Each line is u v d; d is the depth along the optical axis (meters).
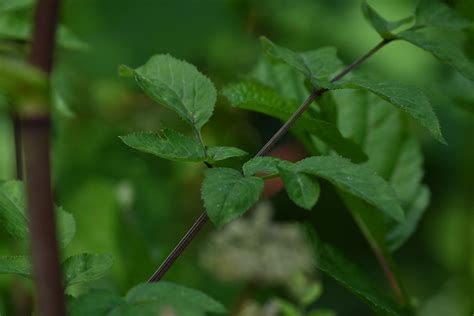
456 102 1.27
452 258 2.44
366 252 2.55
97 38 2.25
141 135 0.83
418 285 2.47
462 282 1.28
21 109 0.67
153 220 2.07
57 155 2.08
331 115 1.02
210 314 1.08
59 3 0.68
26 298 1.00
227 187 0.78
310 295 1.24
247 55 2.37
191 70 0.87
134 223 1.59
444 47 0.93
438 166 2.42
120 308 0.72
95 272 0.82
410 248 2.50
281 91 1.17
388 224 1.15
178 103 0.86
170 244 2.05
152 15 2.30
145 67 0.88
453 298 1.71
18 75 0.66
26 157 0.67
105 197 1.67
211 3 2.37
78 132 2.13
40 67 0.67
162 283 0.73
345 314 2.38
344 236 2.55
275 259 1.34
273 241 1.36
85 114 2.19
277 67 1.17
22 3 1.12
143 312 0.72
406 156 1.18
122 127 2.22
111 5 2.29
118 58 2.25
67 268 0.82
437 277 2.46
